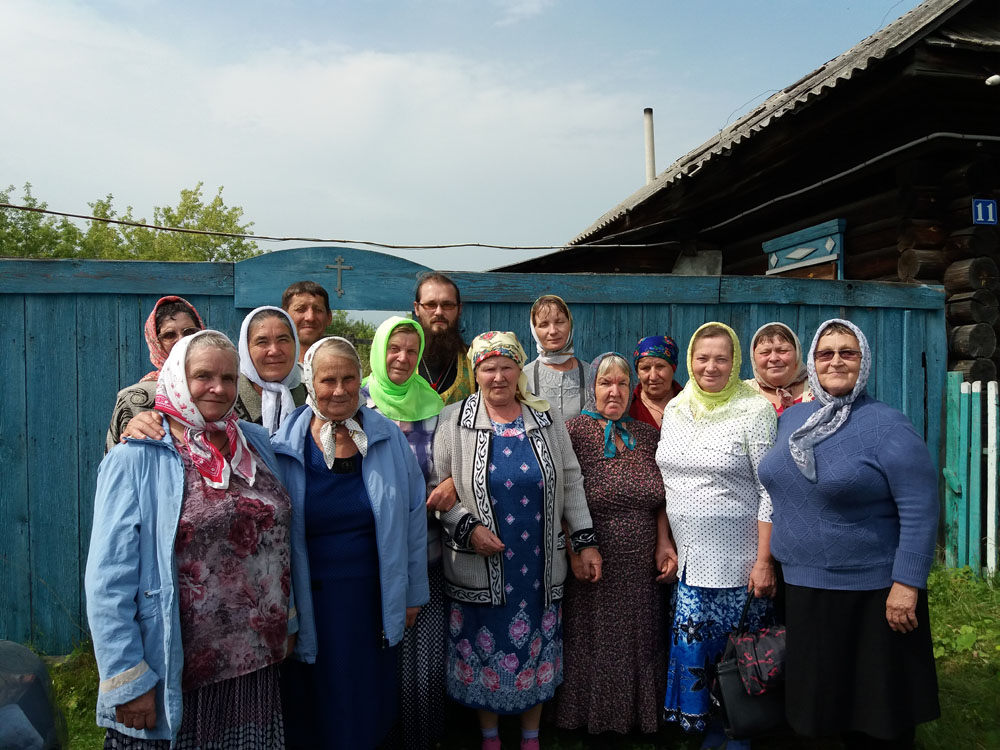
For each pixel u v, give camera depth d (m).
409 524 2.46
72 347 3.71
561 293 4.33
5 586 3.62
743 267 7.22
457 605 2.71
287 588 2.06
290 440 2.33
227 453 2.04
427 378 3.21
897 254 5.14
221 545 1.90
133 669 1.76
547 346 3.34
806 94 4.63
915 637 2.27
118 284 3.73
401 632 2.32
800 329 4.65
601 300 4.37
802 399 3.15
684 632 2.75
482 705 2.63
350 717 2.26
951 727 2.92
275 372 2.84
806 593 2.37
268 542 2.00
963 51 4.21
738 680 2.53
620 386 2.88
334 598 2.28
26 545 3.65
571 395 3.34
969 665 3.45
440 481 2.72
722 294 4.52
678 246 7.62
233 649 1.90
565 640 2.85
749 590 2.66
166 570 1.83
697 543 2.73
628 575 2.80
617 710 2.78
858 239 5.54
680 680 2.77
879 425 2.30
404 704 2.71
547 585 2.66
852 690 2.32
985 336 4.79
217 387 1.94
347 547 2.30
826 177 5.66
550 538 2.68
